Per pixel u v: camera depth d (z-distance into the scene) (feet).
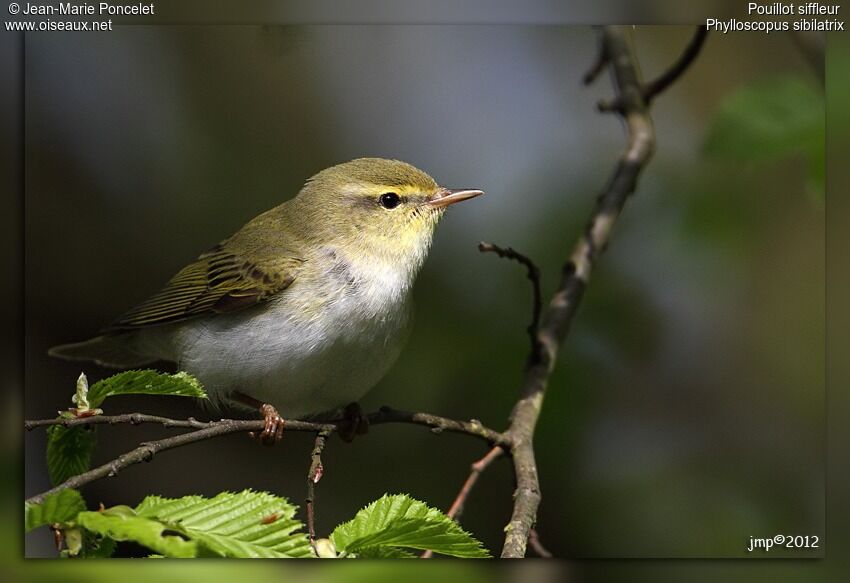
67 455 20.94
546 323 29.14
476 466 24.53
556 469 35.40
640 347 37.55
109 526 16.07
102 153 40.34
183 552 15.84
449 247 38.37
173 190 40.78
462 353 37.14
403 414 23.91
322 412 28.99
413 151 41.09
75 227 39.34
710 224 37.40
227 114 41.88
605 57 35.29
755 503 35.99
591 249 31.17
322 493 37.81
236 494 17.65
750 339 38.14
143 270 39.78
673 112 40.57
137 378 19.67
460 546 18.03
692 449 37.17
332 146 42.09
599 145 39.99
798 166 37.76
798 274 38.14
